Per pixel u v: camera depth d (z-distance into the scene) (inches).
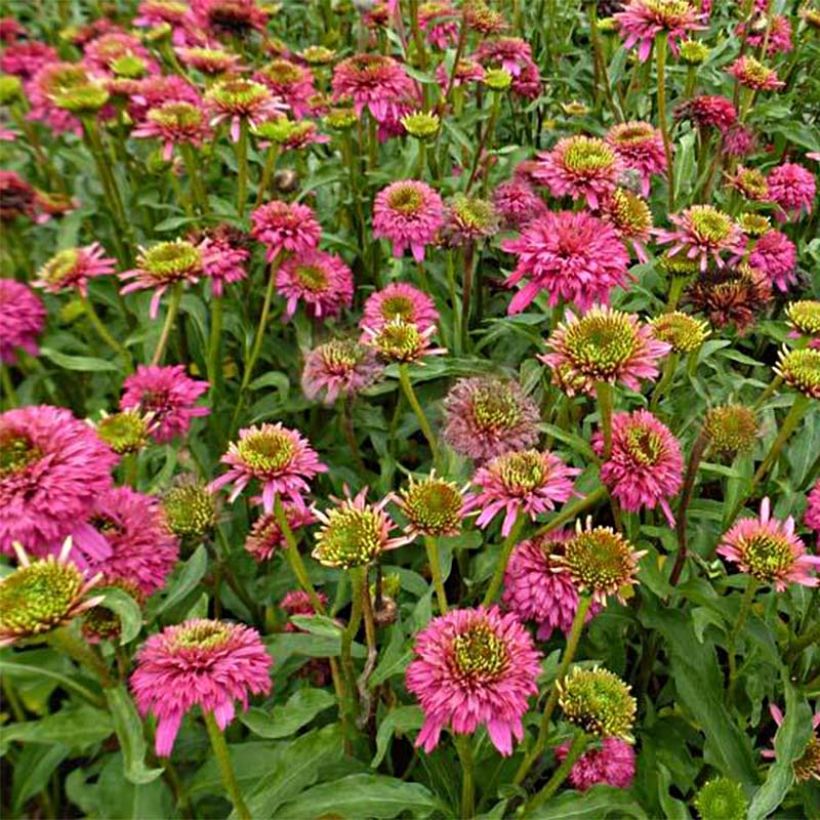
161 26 44.4
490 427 24.0
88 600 19.2
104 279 39.2
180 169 41.8
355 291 41.7
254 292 38.5
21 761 24.9
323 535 21.5
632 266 36.5
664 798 23.1
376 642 25.9
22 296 32.8
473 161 41.3
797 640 26.0
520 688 19.0
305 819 22.1
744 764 25.0
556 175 29.6
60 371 37.7
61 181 41.5
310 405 34.6
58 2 55.3
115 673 23.0
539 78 46.7
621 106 46.0
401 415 35.5
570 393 24.2
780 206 39.7
